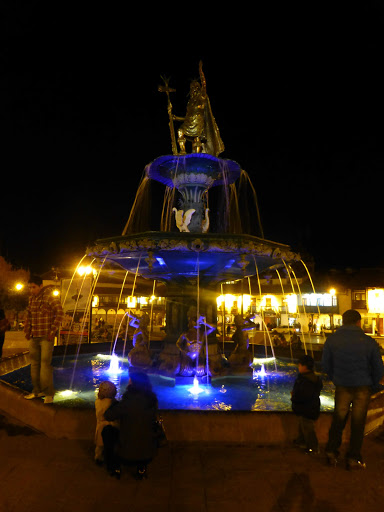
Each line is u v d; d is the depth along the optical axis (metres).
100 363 9.59
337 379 4.11
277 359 10.38
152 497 3.35
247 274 8.07
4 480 3.60
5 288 41.94
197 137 7.96
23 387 6.41
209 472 3.81
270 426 4.52
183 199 8.02
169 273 7.49
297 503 3.30
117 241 6.71
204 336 7.35
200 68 8.17
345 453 4.28
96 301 36.91
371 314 37.81
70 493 3.39
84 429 4.54
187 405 5.84
